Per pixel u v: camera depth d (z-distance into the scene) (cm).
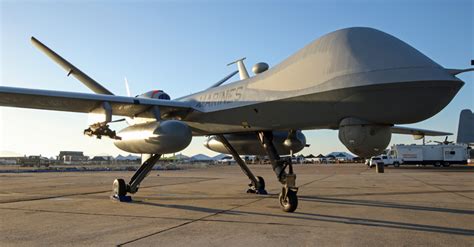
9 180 2172
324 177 2341
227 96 935
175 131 883
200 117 1013
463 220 740
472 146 5325
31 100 887
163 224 697
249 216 790
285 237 577
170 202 1039
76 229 649
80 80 1258
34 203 1033
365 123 693
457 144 4303
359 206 954
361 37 722
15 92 807
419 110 643
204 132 1086
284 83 793
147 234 604
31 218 773
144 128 956
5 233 617
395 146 4481
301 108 760
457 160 4234
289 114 793
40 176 2703
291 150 1084
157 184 1777
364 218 762
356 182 1862
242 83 921
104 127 965
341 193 1299
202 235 595
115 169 4459
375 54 684
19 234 608
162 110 1031
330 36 762
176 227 666
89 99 882
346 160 8400
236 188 1521
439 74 636
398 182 1855
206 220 741
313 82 732
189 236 587
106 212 856
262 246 518
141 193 1310
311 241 549
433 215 805
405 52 676
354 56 698
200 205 972
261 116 848
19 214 830
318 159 8369
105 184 1812
